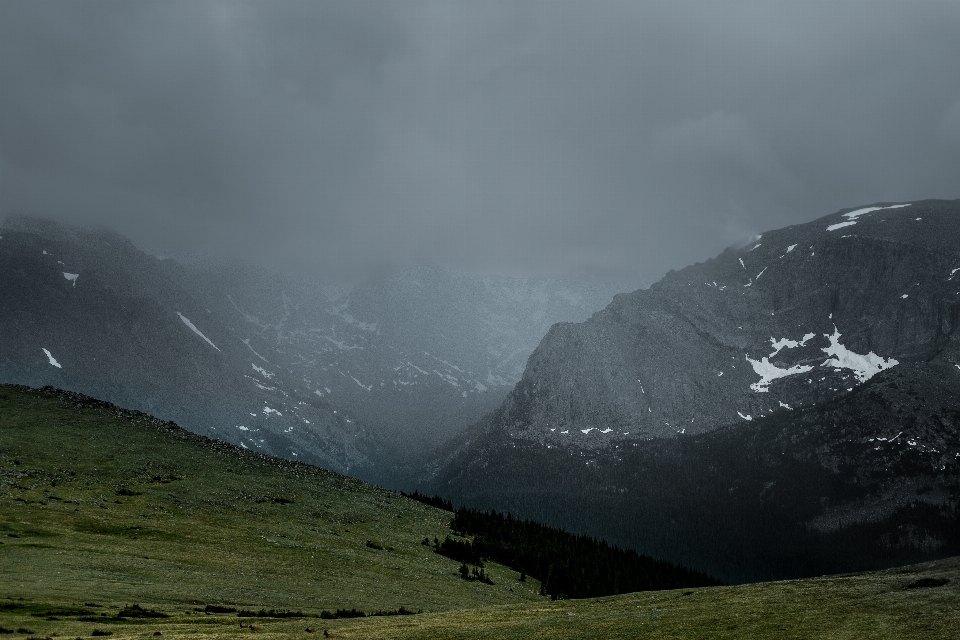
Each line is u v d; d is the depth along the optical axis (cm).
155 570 12300
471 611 10888
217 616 9769
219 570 13225
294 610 11031
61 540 13300
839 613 7188
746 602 8269
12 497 15450
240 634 8294
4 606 8925
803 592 8294
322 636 8288
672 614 8206
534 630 8181
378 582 14900
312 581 13775
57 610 9044
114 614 9181
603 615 8788
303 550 16162
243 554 14812
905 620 6650
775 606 7831
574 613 9538
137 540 14325
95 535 14112
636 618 8262
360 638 8119
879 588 7844
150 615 9412
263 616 10156
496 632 8225
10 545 12412
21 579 10494
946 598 7038
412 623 9425
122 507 16312
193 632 8425
